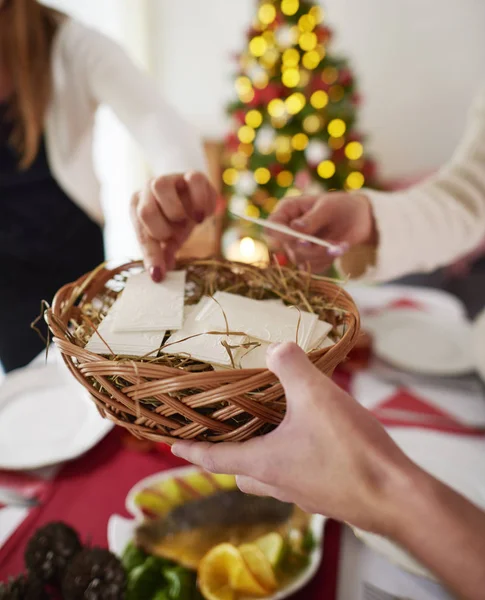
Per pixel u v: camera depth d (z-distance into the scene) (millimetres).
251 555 747
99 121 3430
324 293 849
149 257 851
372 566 786
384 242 1064
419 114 3490
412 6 3213
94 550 720
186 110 3818
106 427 990
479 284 2709
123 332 724
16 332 1543
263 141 2918
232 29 3533
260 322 737
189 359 697
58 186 1492
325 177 2900
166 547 780
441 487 496
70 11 3184
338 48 3406
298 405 533
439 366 1198
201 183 884
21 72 1322
